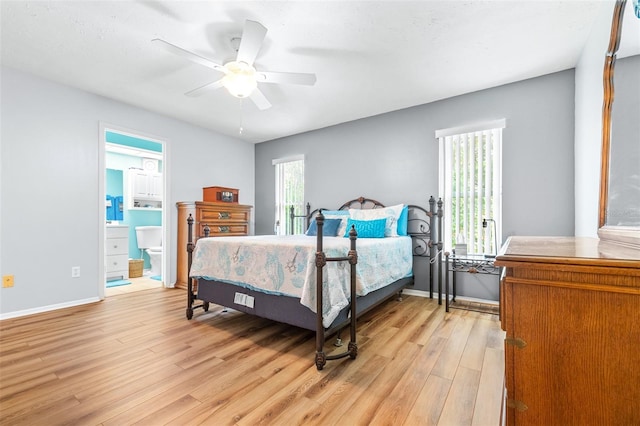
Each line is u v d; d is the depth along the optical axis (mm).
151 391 1540
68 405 1416
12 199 2727
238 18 2002
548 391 702
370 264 2447
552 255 743
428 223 3490
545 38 2236
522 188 2938
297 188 4828
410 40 2258
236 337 2279
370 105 3574
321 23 2053
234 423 1301
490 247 3131
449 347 2084
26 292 2795
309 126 4414
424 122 3541
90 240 3227
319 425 1292
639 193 1126
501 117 3045
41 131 2898
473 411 1386
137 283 4285
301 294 1960
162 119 3943
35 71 2779
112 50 2414
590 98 2188
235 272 2406
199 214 3955
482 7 1899
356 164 4105
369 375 1714
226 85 2291
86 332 2357
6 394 1504
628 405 631
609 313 646
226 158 4859
